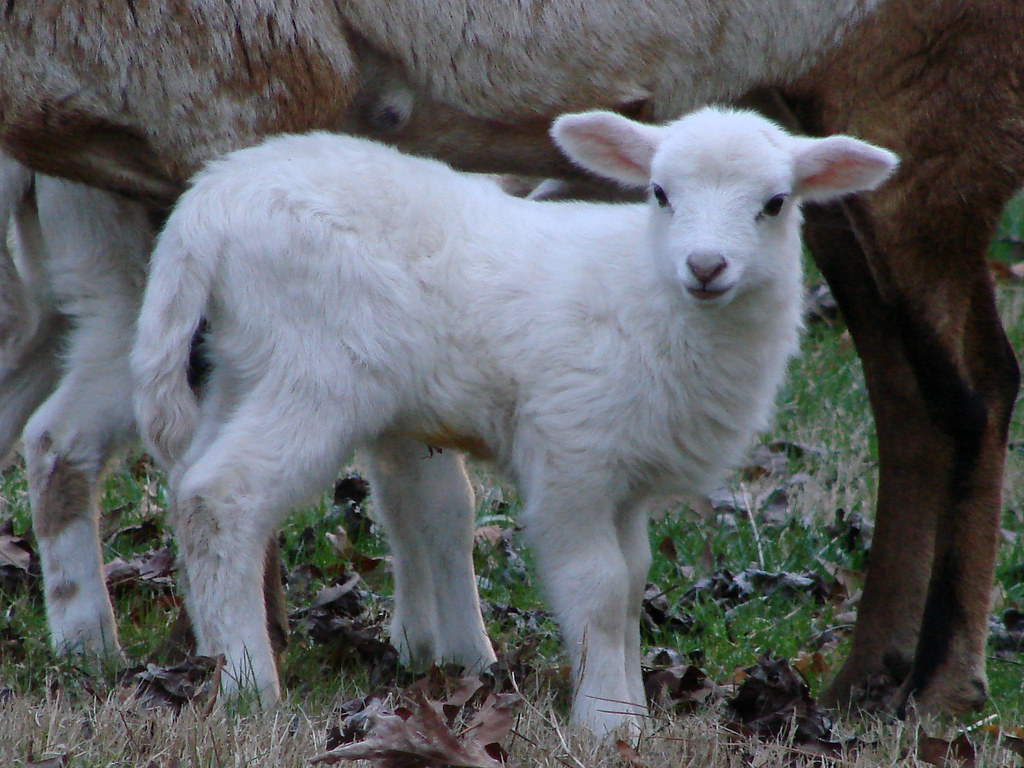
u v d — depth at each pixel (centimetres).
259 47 1212
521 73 1293
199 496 1095
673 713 1137
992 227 1273
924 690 1258
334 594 1447
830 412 2098
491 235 1151
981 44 1244
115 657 1254
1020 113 1252
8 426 1395
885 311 1332
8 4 1188
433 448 1252
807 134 1346
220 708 1029
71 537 1287
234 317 1124
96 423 1293
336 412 1116
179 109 1216
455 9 1265
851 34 1279
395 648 1315
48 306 1394
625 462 1108
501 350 1122
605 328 1097
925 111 1267
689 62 1318
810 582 1571
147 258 1302
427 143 1345
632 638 1170
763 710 1182
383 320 1112
